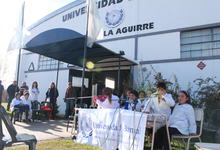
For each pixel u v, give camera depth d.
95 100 6.61
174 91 8.30
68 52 9.43
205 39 8.87
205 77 8.52
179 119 4.46
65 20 12.84
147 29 10.04
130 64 10.30
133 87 9.98
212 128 5.46
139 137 3.95
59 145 5.32
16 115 9.03
